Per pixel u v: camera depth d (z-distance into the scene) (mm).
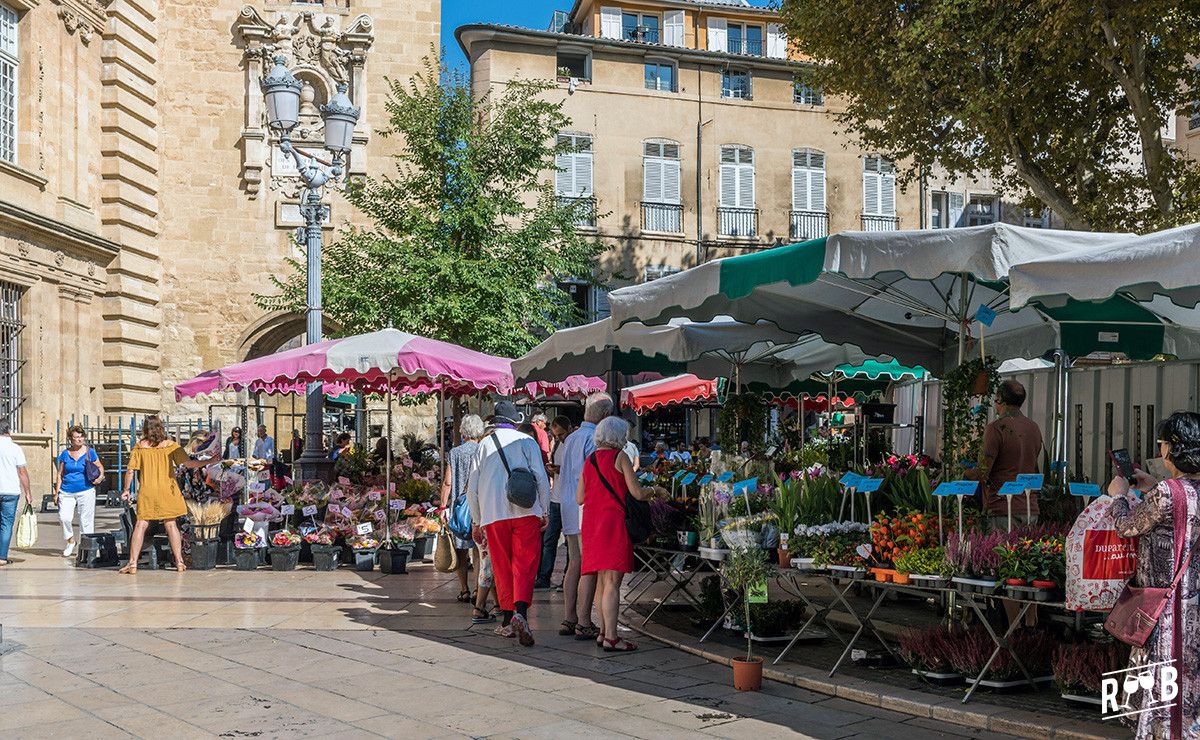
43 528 19125
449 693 6746
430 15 30078
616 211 31562
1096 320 9773
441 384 16656
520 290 23203
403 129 23594
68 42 24844
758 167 32781
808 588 11336
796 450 11242
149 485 12672
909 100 17672
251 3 29391
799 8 18344
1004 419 7770
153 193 28312
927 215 33781
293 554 13047
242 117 29344
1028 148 17703
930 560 6680
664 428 30531
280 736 5785
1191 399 9977
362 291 23000
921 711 6246
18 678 7160
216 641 8469
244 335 29125
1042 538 6398
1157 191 16188
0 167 21703
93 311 25953
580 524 8852
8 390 22250
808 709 6383
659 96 32062
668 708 6379
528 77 31031
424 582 12047
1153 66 16266
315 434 16281
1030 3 15570
